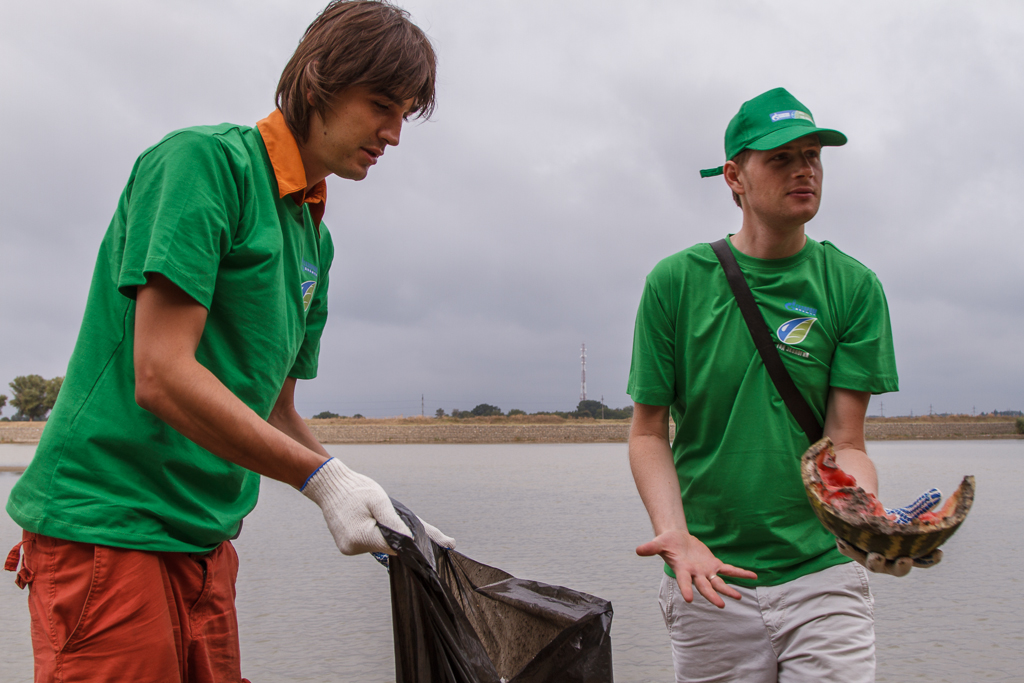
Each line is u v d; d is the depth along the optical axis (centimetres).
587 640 212
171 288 179
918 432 7181
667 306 264
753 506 250
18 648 518
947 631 571
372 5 209
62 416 189
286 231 214
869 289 257
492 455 3922
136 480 188
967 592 703
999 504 1484
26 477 189
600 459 3428
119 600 181
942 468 2528
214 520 201
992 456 3491
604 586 698
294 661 493
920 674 476
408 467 2717
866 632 243
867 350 251
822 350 253
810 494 186
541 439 6994
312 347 265
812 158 244
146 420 189
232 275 196
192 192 183
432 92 223
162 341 177
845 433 252
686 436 268
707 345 259
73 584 181
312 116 210
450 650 193
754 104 246
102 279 197
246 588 710
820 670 239
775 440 250
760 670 253
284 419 268
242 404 182
